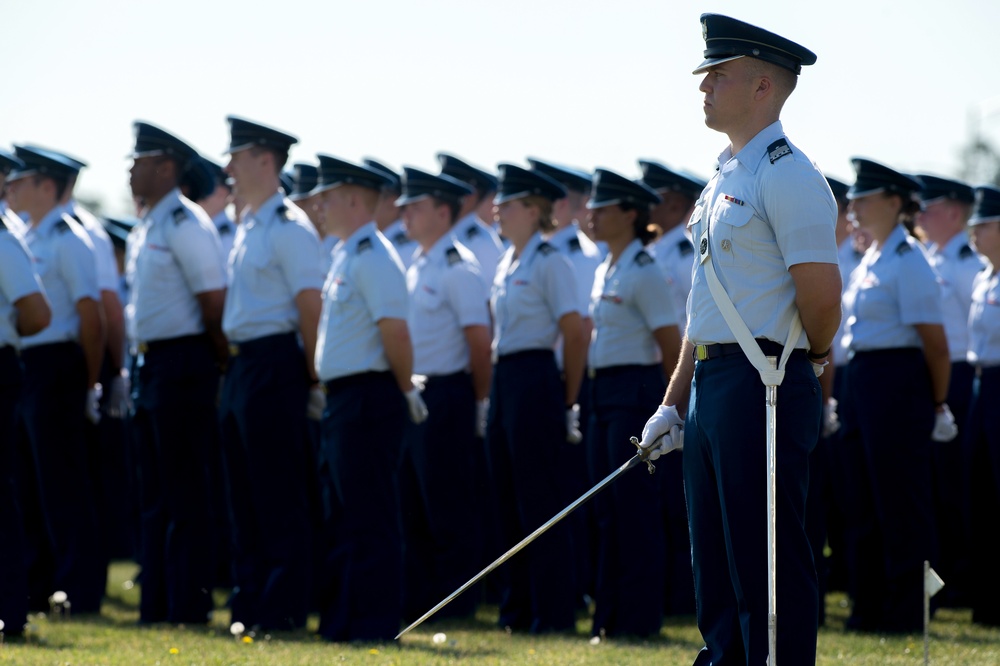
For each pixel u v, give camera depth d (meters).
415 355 25.44
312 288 22.30
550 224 23.67
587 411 27.23
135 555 31.27
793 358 13.02
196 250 23.44
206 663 17.92
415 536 25.91
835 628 23.42
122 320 27.30
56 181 25.61
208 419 23.80
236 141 22.62
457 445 25.34
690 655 19.50
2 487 20.34
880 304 22.05
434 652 19.80
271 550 22.25
